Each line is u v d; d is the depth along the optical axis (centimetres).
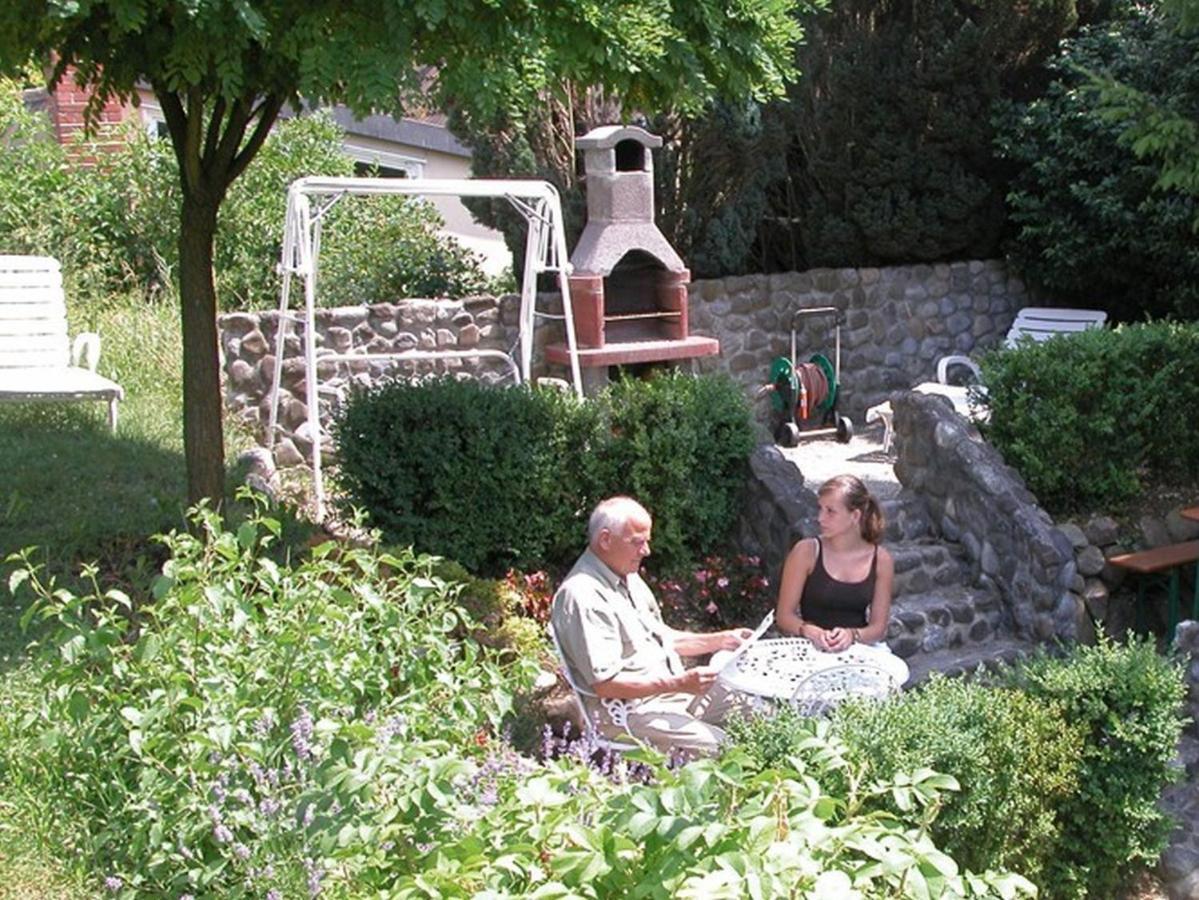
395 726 406
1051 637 816
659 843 288
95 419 945
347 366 1021
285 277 910
